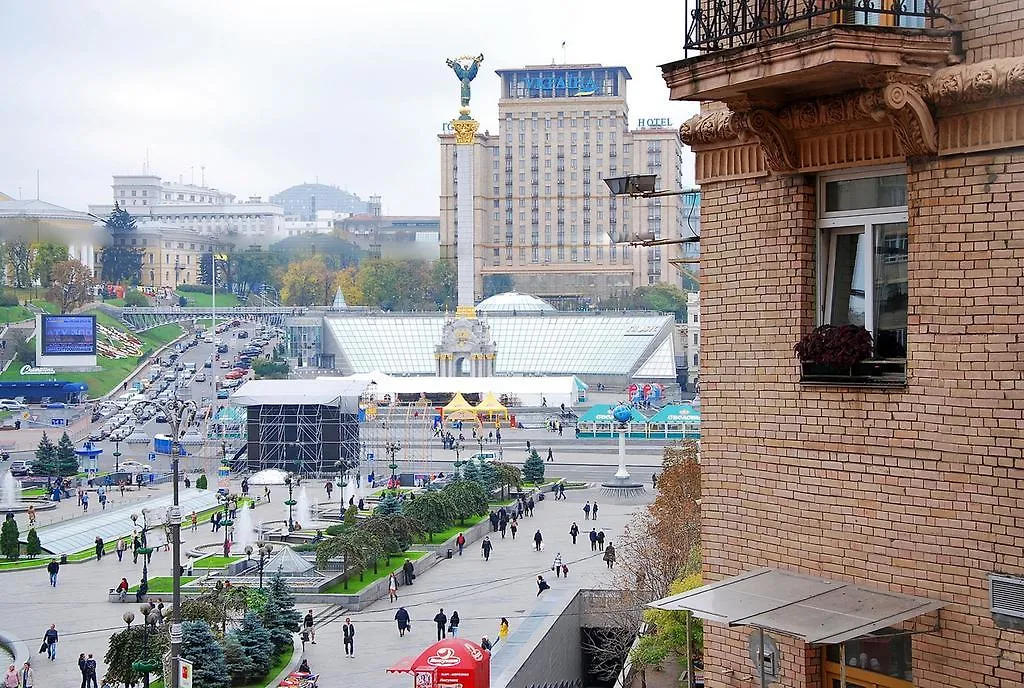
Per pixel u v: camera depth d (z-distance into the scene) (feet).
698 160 71.05
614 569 308.81
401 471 525.34
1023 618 54.60
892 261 62.69
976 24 58.29
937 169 58.13
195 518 389.60
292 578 294.46
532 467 480.23
